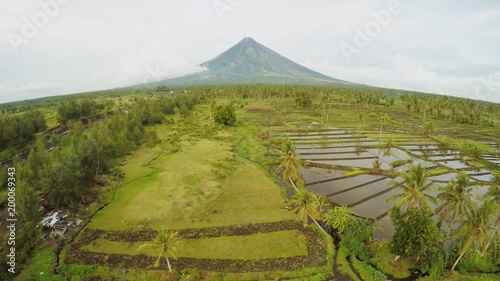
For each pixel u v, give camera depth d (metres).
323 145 132.12
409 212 51.84
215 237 60.69
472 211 48.44
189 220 66.81
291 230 63.31
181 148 120.56
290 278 50.28
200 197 77.19
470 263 53.06
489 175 101.00
